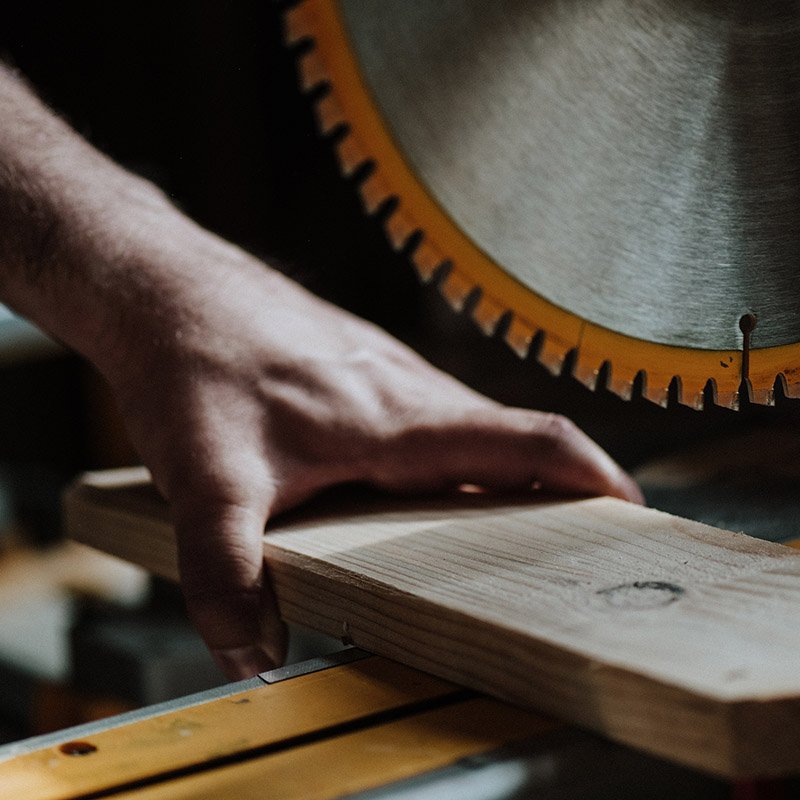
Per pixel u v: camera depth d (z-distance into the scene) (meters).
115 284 1.02
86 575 1.90
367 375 1.02
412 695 0.69
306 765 0.61
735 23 0.84
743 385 0.89
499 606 0.69
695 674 0.57
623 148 0.87
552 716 0.64
